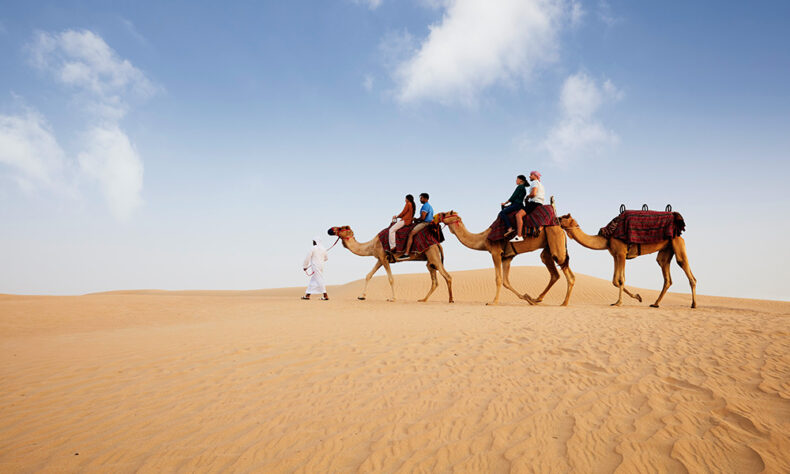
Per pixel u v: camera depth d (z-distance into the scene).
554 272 14.91
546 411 4.29
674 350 6.11
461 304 15.43
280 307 14.82
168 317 13.13
